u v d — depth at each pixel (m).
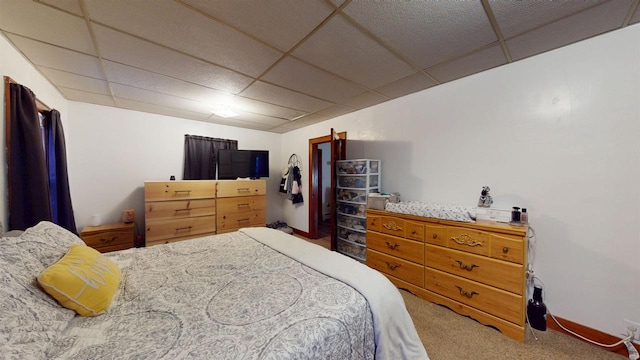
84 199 3.08
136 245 3.29
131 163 3.39
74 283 0.98
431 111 2.53
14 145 1.65
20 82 1.77
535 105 1.86
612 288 1.57
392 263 2.46
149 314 0.99
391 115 2.93
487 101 2.12
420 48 1.73
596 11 1.34
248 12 1.33
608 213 1.58
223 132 4.25
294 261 1.58
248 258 1.63
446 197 2.44
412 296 2.27
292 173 4.57
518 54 1.83
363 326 1.04
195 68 2.03
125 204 3.35
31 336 0.75
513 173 1.99
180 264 1.53
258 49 1.73
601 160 1.60
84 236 2.80
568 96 1.72
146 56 1.82
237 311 1.00
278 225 4.73
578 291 1.69
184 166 3.81
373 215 2.64
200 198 3.42
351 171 3.21
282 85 2.42
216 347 0.79
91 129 3.10
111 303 1.07
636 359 1.44
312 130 4.26
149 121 3.52
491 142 2.11
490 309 1.79
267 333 0.86
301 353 0.80
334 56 1.84
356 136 3.40
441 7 1.30
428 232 2.17
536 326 1.78
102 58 1.85
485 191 2.11
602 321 1.60
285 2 1.25
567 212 1.73
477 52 1.80
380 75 2.20
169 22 1.41
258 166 4.15
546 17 1.39
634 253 1.50
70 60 1.88
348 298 1.11
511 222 1.85
